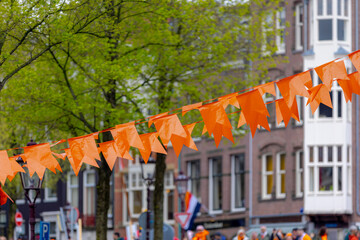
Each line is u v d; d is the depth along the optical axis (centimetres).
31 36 3138
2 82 2983
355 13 7169
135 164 8750
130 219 7975
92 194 9100
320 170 7094
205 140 8112
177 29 4525
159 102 4497
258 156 7581
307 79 1847
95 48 3925
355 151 7088
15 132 5528
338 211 6994
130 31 4184
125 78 4075
